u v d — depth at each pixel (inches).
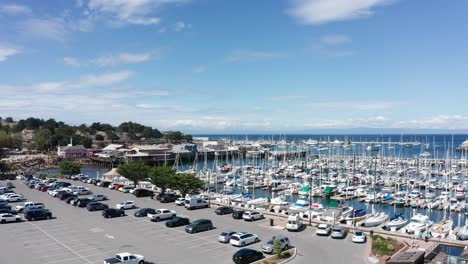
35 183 3676.2
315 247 1843.0
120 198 3127.5
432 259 1558.8
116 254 1589.6
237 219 2443.4
